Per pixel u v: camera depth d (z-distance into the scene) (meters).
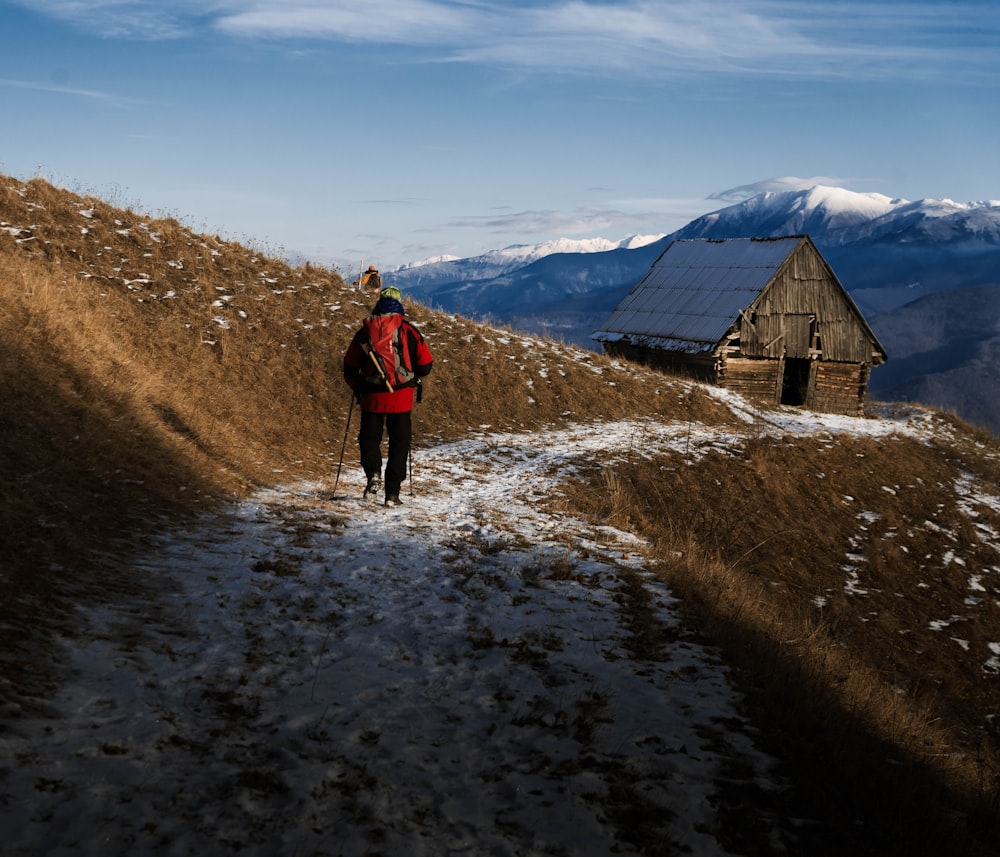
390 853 3.31
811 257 40.56
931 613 18.00
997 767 6.87
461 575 7.52
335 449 15.00
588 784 4.07
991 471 32.22
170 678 4.60
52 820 3.15
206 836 3.23
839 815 4.07
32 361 9.71
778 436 26.02
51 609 5.00
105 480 7.80
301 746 4.09
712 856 3.59
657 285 44.91
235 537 7.66
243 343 18.39
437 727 4.56
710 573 9.05
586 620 6.70
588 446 19.67
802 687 5.93
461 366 22.72
